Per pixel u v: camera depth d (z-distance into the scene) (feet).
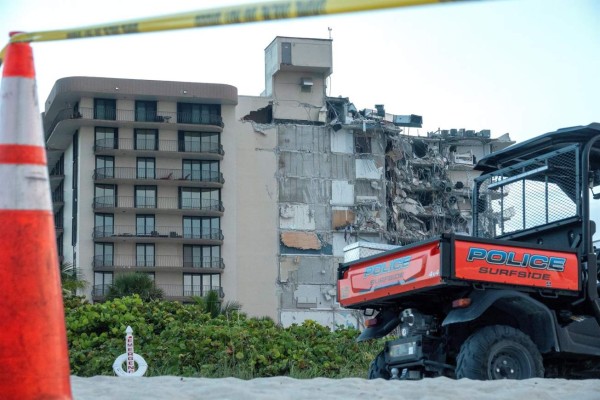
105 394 33.76
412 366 50.03
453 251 44.52
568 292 46.85
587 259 47.55
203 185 361.51
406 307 50.70
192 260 358.02
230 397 32.14
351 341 77.25
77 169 358.84
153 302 85.46
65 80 355.36
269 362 69.46
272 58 380.58
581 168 48.21
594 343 47.47
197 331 72.38
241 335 71.05
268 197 369.71
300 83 379.55
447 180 397.60
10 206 21.08
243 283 361.71
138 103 360.69
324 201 374.02
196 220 360.69
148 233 355.77
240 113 376.07
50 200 21.67
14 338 20.66
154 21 16.16
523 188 51.49
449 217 394.93
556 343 46.19
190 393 33.37
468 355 44.65
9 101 21.50
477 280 44.75
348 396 33.47
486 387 36.65
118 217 355.36
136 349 71.77
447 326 48.26
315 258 369.30
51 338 20.97
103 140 356.79
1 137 21.40
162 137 360.48
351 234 374.02
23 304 20.79
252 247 364.99
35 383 20.62
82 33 17.69
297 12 14.21
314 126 377.71
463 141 408.46
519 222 51.55
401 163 392.47
